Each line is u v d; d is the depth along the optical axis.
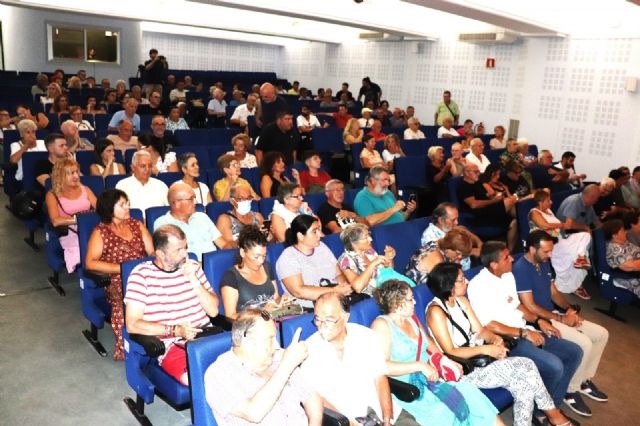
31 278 4.75
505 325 3.33
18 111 8.08
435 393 2.81
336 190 4.62
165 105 9.88
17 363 3.46
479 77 11.64
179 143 7.59
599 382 3.83
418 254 3.68
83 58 15.14
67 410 3.04
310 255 3.50
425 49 12.91
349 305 2.71
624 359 4.18
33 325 3.96
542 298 3.75
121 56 15.48
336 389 2.55
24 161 5.09
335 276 3.62
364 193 4.94
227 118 11.05
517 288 3.65
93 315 3.53
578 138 9.87
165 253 2.86
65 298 4.43
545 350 3.31
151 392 2.79
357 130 8.80
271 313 2.90
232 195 4.44
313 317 2.64
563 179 7.40
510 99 11.04
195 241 3.82
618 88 9.20
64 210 4.29
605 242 4.89
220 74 17.20
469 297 3.41
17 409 3.00
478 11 8.09
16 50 14.70
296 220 3.41
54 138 5.07
